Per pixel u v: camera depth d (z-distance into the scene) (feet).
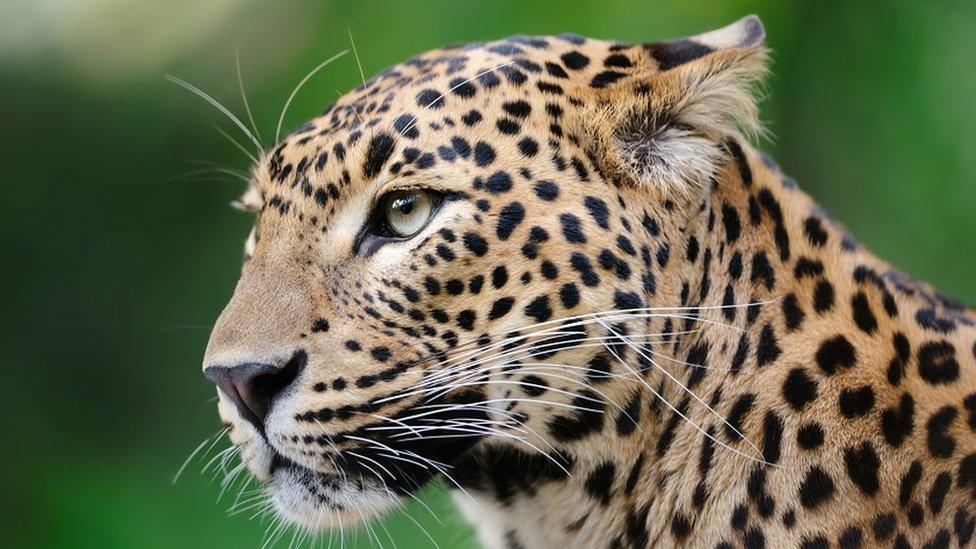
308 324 24.34
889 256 61.31
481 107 24.53
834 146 61.72
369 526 26.21
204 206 75.25
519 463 26.11
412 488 25.79
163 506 62.23
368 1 64.49
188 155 75.05
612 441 25.08
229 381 24.38
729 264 25.54
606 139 24.86
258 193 27.30
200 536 59.93
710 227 25.49
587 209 24.30
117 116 75.66
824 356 24.81
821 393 24.58
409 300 24.14
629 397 24.82
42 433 69.67
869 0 60.29
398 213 24.39
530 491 26.27
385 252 24.36
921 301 26.48
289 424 24.31
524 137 24.43
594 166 24.77
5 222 73.56
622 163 24.86
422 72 25.70
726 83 25.44
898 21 60.23
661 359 24.98
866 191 61.57
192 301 74.08
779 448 24.50
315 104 64.95
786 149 61.93
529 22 58.54
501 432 24.53
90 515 61.46
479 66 25.18
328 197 24.67
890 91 60.64
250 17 71.67
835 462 24.17
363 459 24.75
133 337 73.56
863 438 24.23
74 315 73.51
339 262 24.61
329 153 24.80
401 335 24.23
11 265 73.36
